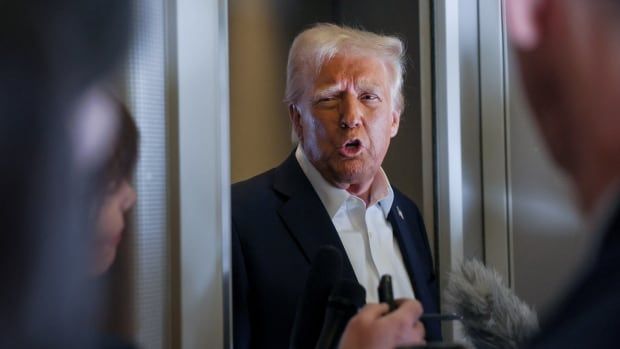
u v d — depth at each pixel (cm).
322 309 104
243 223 129
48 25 40
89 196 45
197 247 121
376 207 139
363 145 132
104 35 43
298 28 149
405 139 161
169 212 118
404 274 137
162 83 117
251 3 141
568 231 167
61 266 41
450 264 163
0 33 39
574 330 38
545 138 48
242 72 139
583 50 43
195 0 121
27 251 40
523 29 45
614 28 41
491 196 173
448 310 123
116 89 64
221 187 125
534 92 47
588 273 41
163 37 117
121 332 103
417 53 161
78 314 43
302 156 136
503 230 173
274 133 144
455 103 165
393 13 158
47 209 40
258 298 126
